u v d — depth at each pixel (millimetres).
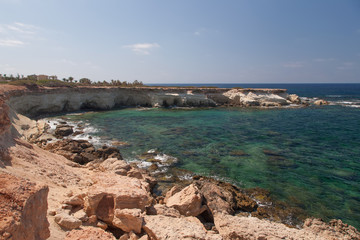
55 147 20469
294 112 50250
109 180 9297
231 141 25969
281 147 23812
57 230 6203
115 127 32875
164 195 13789
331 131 31406
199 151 22266
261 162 19516
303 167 18469
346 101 72688
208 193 12336
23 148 11938
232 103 66438
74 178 11859
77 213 7441
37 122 32219
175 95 59969
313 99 79375
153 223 7473
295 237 7750
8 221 3688
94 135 28109
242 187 15055
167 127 33312
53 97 44156
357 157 20844
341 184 15578
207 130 31609
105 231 6961
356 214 12219
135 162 19203
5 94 29781
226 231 8688
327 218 11875
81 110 49781
